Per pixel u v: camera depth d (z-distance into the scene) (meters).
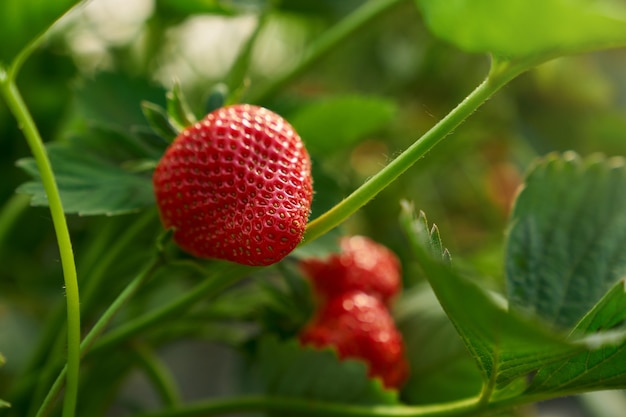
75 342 0.25
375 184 0.25
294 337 0.34
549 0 0.22
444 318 0.36
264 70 0.58
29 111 0.45
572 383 0.27
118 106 0.34
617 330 0.25
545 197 0.31
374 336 0.34
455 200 0.60
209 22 0.52
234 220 0.26
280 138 0.26
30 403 0.34
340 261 0.35
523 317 0.22
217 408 0.32
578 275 0.30
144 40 0.47
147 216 0.33
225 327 0.38
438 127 0.24
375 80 0.60
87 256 0.37
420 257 0.23
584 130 0.59
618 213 0.31
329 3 0.46
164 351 0.49
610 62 0.67
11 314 0.45
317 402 0.32
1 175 0.45
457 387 0.34
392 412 0.30
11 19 0.26
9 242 0.45
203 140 0.26
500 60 0.24
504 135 0.58
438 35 0.24
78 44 0.48
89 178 0.30
